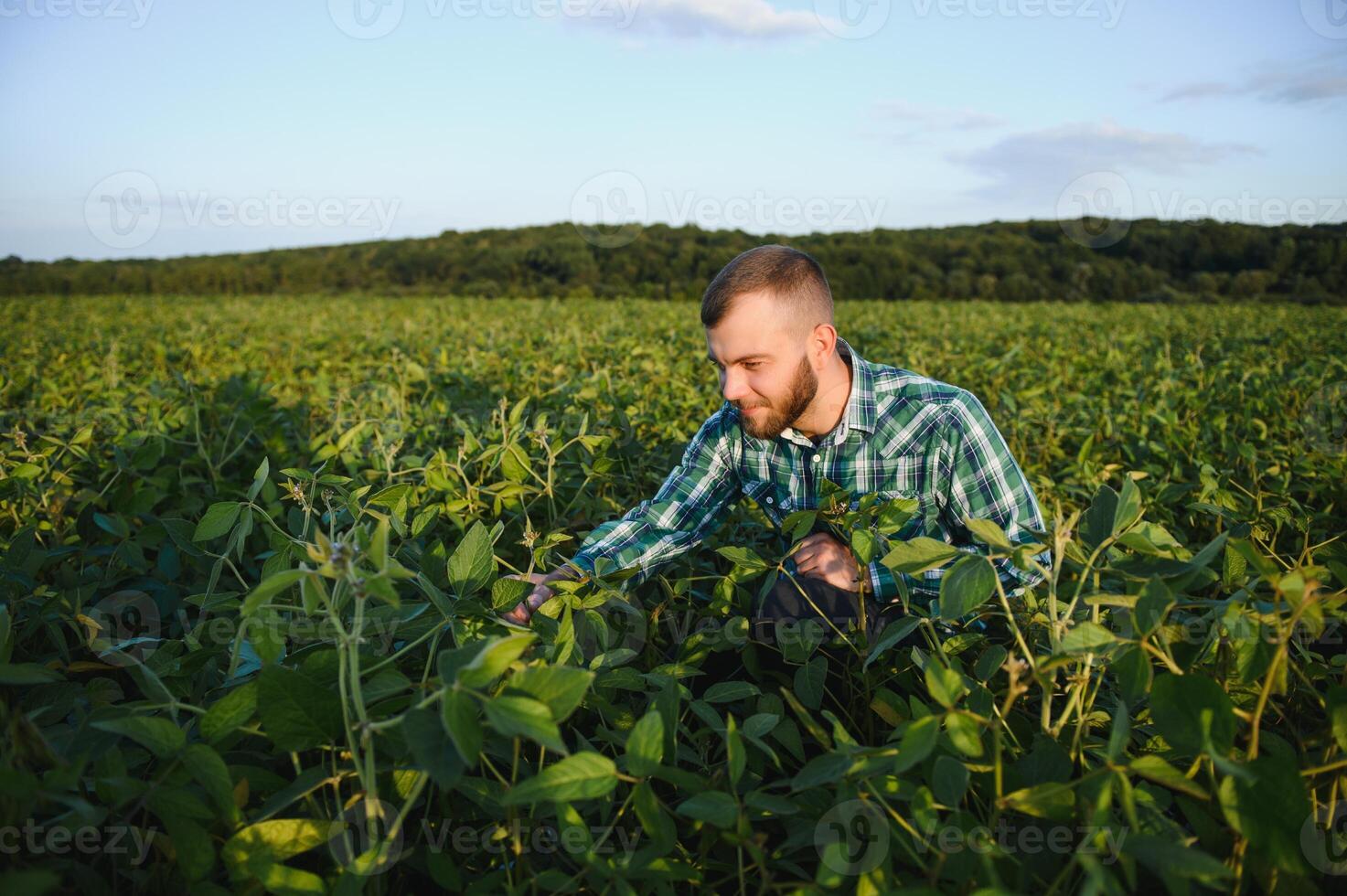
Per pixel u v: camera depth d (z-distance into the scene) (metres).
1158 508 2.95
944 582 1.29
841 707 1.82
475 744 1.01
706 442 2.37
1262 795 1.10
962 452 2.09
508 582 1.64
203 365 8.91
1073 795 1.12
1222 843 1.19
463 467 2.76
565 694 1.13
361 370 7.83
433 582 1.79
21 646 1.95
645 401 4.51
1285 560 2.12
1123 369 7.38
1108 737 1.61
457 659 1.12
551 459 2.53
